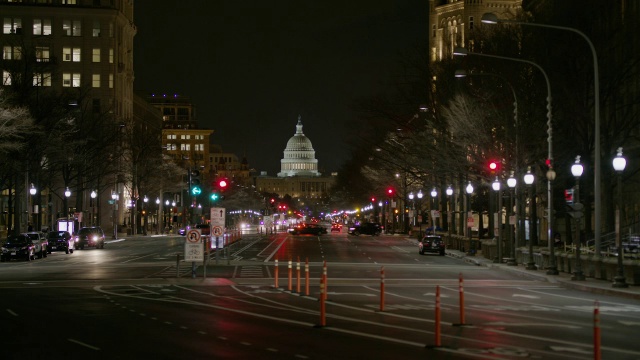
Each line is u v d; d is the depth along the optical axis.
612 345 17.78
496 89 53.06
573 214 36.88
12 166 62.19
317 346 17.36
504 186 55.09
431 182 80.31
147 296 29.47
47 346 17.44
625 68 52.16
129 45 137.62
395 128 80.12
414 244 84.50
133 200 111.31
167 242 89.75
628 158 59.56
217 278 38.09
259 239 97.94
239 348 17.08
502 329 20.36
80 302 27.17
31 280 37.22
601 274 36.88
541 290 33.28
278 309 25.05
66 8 121.81
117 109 125.00
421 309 25.12
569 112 52.03
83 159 77.31
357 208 188.00
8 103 60.22
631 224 58.41
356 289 32.72
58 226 77.25
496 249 52.88
